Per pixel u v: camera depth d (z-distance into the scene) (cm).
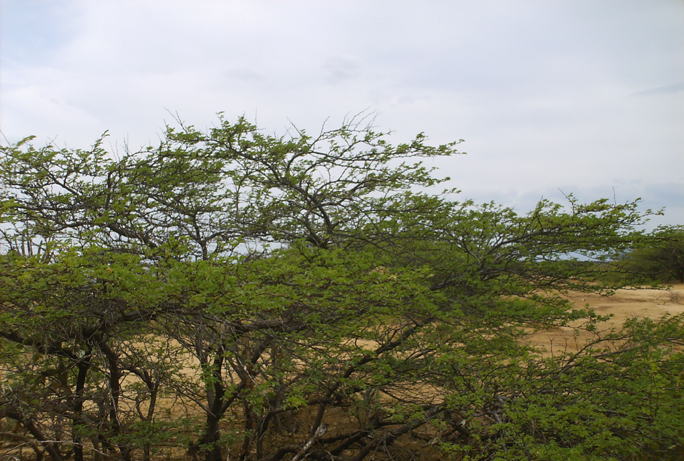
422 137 678
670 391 407
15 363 527
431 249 696
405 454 602
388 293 441
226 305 403
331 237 710
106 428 566
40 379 498
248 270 446
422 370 575
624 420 332
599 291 621
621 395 409
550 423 344
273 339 488
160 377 482
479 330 597
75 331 464
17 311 432
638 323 538
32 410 474
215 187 708
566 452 306
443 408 486
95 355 508
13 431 506
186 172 674
